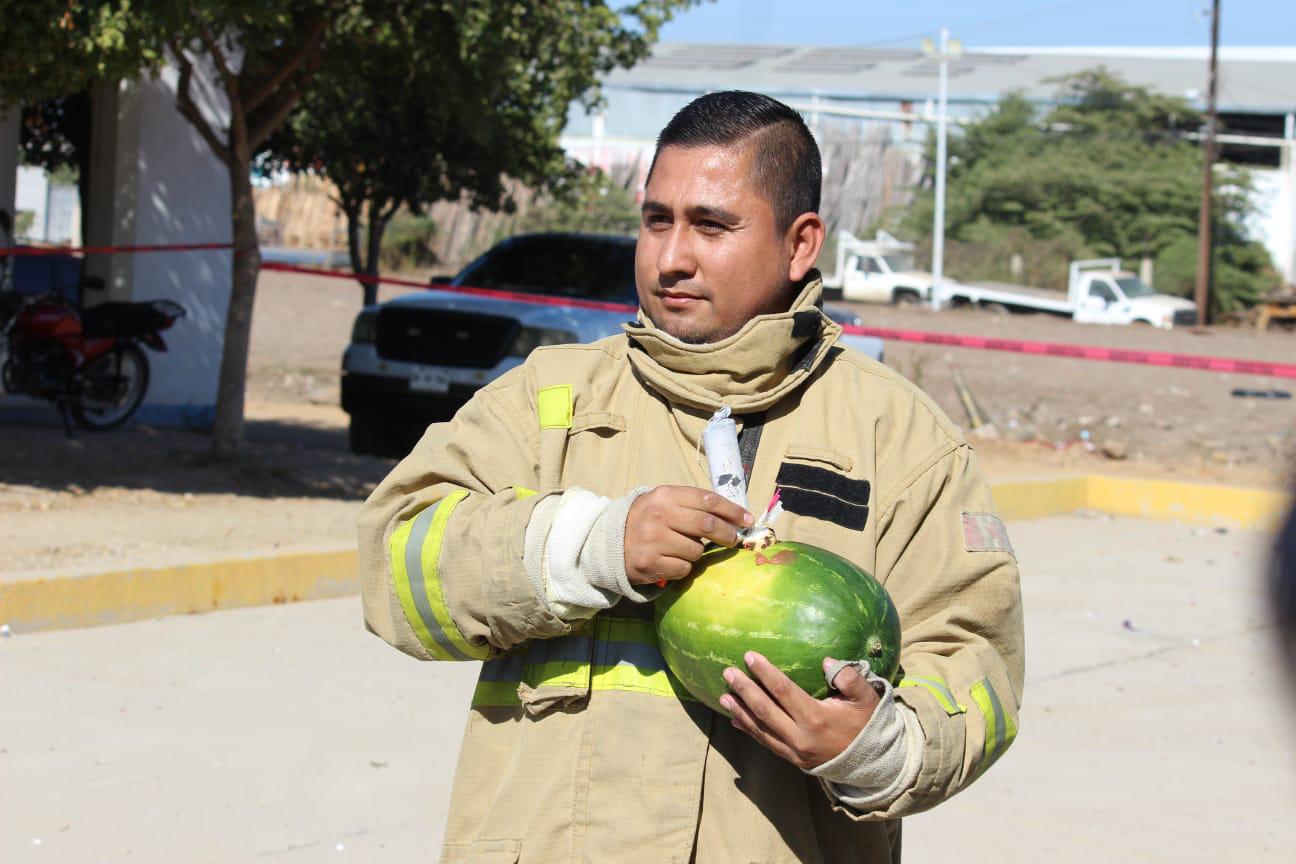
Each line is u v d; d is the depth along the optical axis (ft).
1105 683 23.04
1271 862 15.84
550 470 7.06
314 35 31.32
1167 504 40.68
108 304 36.70
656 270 7.04
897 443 7.15
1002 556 7.09
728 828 6.63
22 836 14.42
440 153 48.11
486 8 30.09
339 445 41.29
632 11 35.58
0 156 39.14
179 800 15.61
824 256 142.00
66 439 35.22
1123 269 140.87
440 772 17.01
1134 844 16.28
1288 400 65.57
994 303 120.57
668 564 6.28
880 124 157.58
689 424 7.05
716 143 7.00
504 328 35.96
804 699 6.11
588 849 6.51
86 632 21.68
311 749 17.47
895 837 7.63
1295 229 153.28
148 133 40.86
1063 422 57.62
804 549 6.52
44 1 24.38
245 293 33.60
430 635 6.79
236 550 24.81
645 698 6.70
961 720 6.52
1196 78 170.60
